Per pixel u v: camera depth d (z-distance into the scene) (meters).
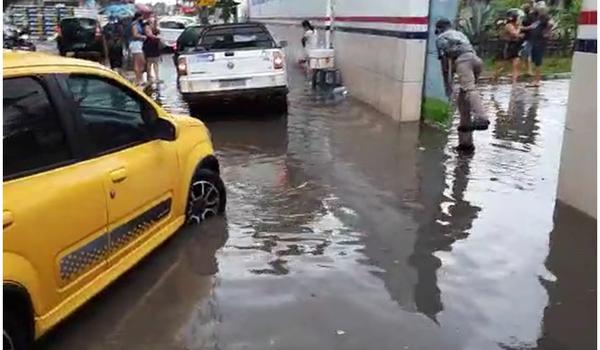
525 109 12.05
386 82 11.96
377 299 4.57
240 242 5.66
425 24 10.79
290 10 23.05
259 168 8.30
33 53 4.23
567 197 6.45
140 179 4.71
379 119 11.66
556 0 16.30
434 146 9.31
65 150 4.02
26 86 3.84
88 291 4.09
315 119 11.88
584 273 4.95
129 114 4.86
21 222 3.44
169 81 18.91
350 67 14.98
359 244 5.59
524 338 4.05
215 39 13.44
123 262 4.52
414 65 10.96
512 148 9.02
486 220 6.11
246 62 12.17
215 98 12.32
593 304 4.47
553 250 5.38
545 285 4.76
